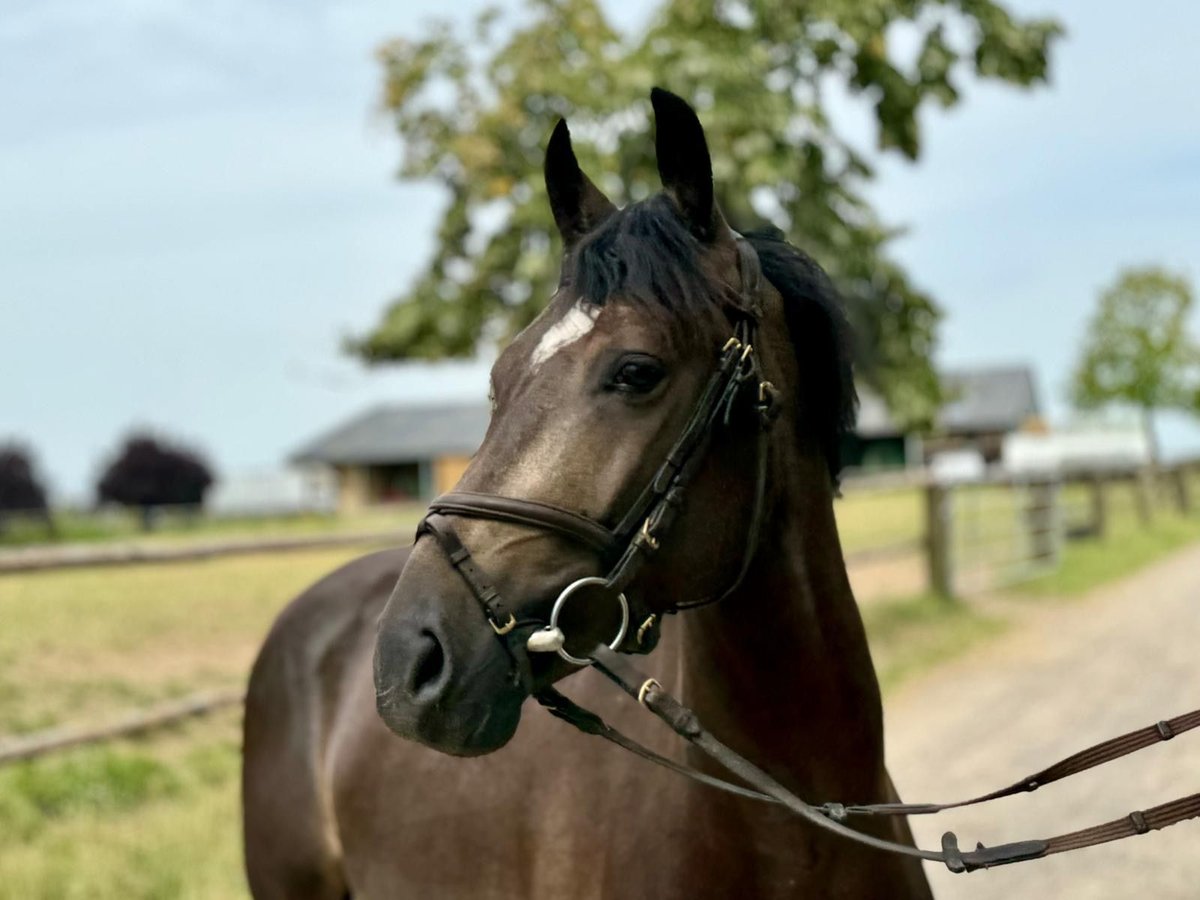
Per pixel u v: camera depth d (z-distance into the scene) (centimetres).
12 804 488
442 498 177
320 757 279
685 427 179
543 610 172
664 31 695
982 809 520
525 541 172
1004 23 668
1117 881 432
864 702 208
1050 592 1162
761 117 664
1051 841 192
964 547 1202
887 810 195
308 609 302
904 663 815
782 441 196
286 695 291
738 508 186
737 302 188
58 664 762
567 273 188
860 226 732
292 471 4838
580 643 177
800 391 203
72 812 490
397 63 867
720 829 200
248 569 1479
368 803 258
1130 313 3256
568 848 216
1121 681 756
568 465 174
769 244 208
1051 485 1384
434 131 882
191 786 536
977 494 1274
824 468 208
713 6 690
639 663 234
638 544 176
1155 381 3219
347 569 311
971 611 1031
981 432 4691
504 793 230
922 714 691
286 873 282
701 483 181
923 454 4372
